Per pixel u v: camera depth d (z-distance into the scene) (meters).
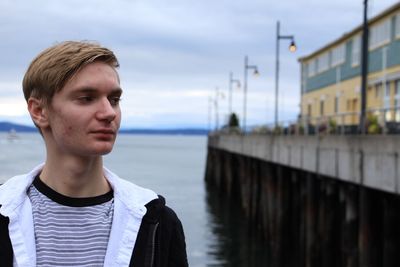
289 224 19.75
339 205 14.66
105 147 1.57
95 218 1.61
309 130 16.81
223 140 37.38
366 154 11.07
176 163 73.88
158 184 43.03
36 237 1.58
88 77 1.56
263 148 22.00
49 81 1.55
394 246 11.25
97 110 1.55
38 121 1.61
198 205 31.45
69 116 1.54
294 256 18.62
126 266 1.58
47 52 1.59
